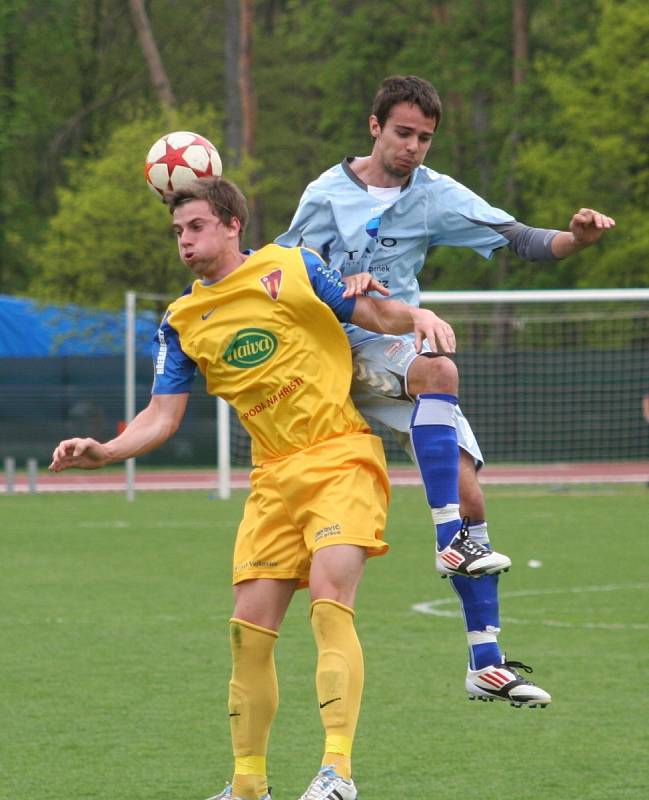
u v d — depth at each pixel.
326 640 19.36
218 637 37.66
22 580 49.50
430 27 154.88
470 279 145.88
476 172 153.38
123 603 43.91
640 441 103.50
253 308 20.11
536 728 27.25
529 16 146.12
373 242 22.06
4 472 112.62
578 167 123.44
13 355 118.81
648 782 23.33
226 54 134.62
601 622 39.84
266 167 171.25
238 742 20.45
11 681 31.77
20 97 151.75
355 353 21.14
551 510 76.75
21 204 154.75
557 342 112.19
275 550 20.28
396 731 27.11
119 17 173.00
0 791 22.89
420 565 53.53
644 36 120.94
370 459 20.00
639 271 124.38
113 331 117.75
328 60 168.38
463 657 34.69
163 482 102.38
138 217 112.69
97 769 24.25
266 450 20.42
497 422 104.56
